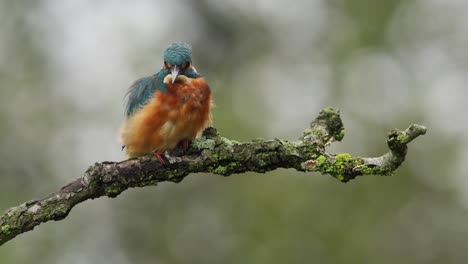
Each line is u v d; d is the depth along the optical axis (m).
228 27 17.81
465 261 14.38
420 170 15.02
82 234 14.62
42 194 14.50
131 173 6.61
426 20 16.23
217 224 14.59
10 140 14.71
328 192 14.54
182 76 8.04
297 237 14.12
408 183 14.79
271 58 17.06
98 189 6.57
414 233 14.50
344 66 16.03
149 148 8.18
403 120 15.20
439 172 14.98
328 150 14.87
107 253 14.69
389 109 15.45
